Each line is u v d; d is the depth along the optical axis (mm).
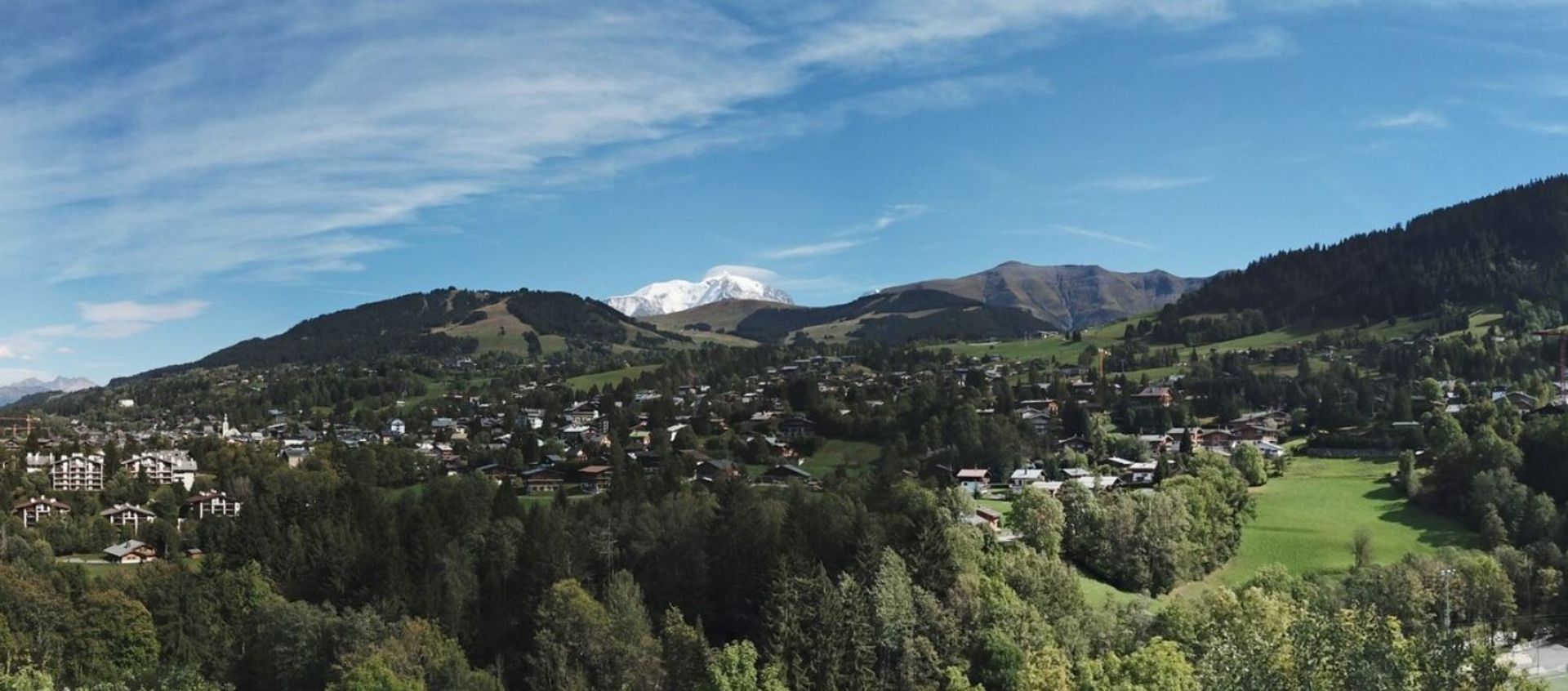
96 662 144375
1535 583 166750
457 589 149250
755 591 146625
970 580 139625
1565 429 197000
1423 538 187500
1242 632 79812
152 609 155375
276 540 173375
